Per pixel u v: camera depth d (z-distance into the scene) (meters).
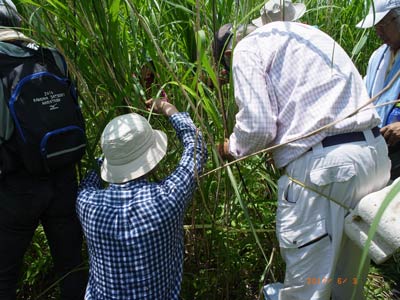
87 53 1.67
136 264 1.38
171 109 1.68
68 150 1.54
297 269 1.57
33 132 1.43
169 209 1.38
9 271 1.65
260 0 1.81
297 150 1.45
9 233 1.59
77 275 1.85
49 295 2.11
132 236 1.35
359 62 2.63
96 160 1.71
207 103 1.56
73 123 1.55
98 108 1.88
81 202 1.45
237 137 1.49
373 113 1.47
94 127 2.04
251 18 1.95
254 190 2.23
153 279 1.42
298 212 1.51
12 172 1.51
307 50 1.46
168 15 1.90
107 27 1.56
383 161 1.52
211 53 1.72
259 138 1.43
